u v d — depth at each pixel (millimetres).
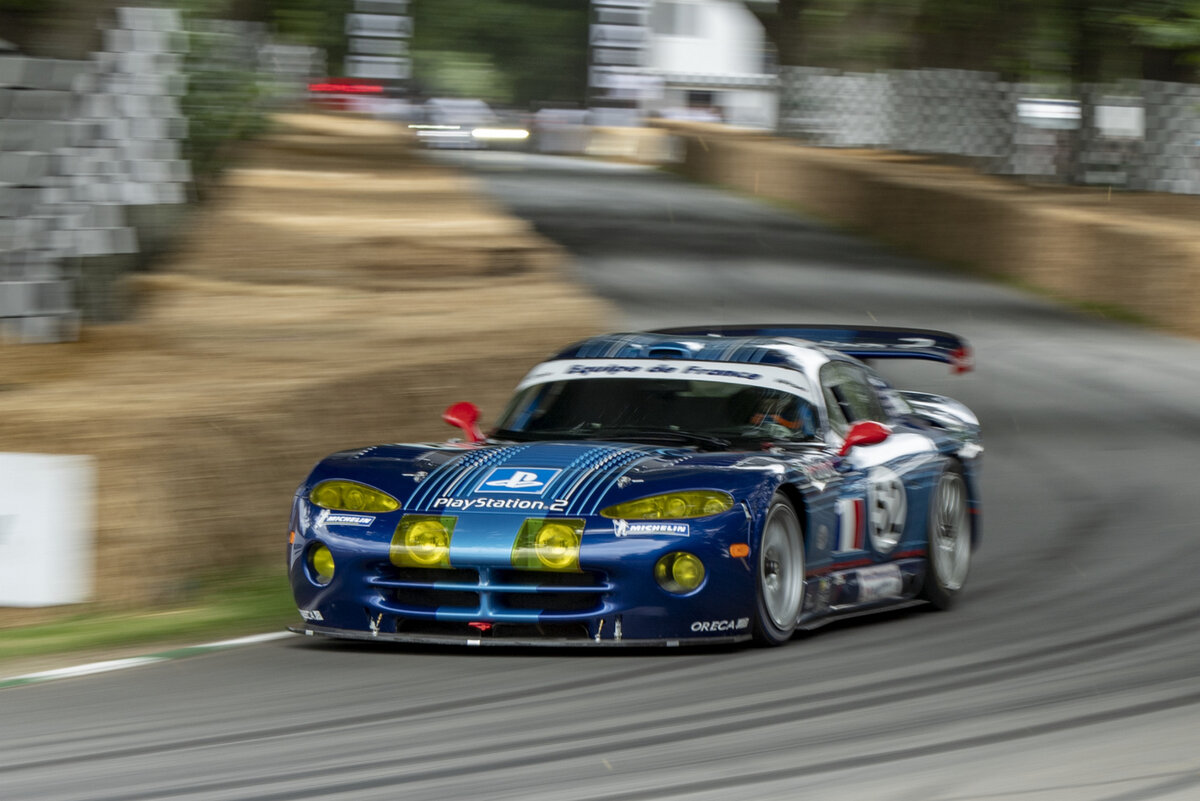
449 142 189750
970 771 15258
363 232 60469
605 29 199125
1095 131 124625
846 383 27312
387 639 21938
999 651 22203
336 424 31547
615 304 70875
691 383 25922
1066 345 66562
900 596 26234
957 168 127438
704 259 91625
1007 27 92500
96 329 39406
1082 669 20719
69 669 21547
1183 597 26969
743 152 147125
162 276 50312
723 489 21719
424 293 48156
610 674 20391
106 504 25953
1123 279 76062
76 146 39000
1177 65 122250
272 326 40375
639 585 21109
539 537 21266
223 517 27781
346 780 15273
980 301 79188
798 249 100250
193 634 24109
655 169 180125
